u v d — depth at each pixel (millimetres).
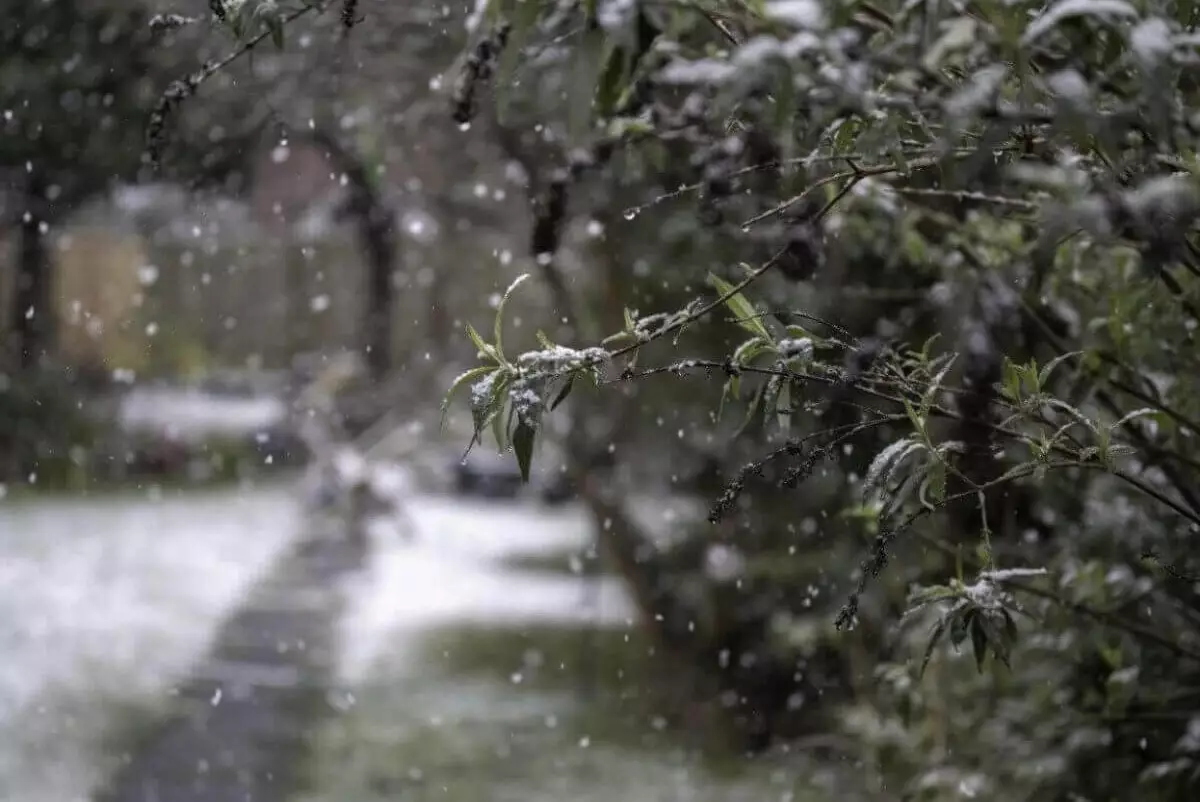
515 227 10422
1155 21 1717
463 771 8102
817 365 2354
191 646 11484
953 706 4715
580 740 8828
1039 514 4090
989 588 2500
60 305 23844
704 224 3258
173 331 30094
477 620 12953
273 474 24578
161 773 7953
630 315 2320
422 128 8523
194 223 15734
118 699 9664
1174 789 3516
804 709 8359
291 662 11070
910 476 2336
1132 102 1825
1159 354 3143
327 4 2617
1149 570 3564
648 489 11117
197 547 16969
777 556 8531
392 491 20828
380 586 14805
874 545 2576
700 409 8555
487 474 22812
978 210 3227
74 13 9383
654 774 8023
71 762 8086
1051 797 4125
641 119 2922
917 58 1985
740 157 2738
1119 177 2010
